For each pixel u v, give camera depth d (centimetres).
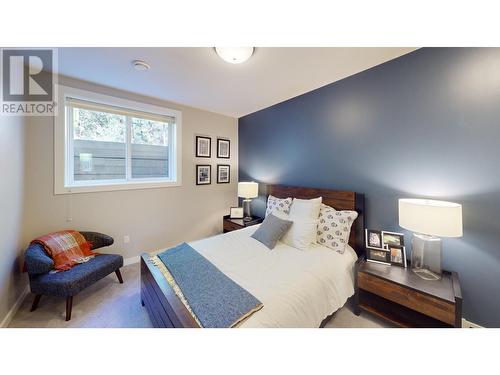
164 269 155
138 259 273
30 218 196
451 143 155
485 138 141
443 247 162
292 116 278
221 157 356
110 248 250
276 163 305
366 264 173
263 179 329
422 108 168
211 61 184
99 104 238
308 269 155
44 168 203
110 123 253
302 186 269
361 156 210
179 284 132
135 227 269
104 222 244
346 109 220
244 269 154
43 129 202
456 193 154
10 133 159
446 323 133
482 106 141
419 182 172
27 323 159
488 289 144
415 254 161
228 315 103
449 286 138
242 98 279
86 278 174
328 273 157
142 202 274
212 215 351
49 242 183
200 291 123
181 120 303
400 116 181
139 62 183
